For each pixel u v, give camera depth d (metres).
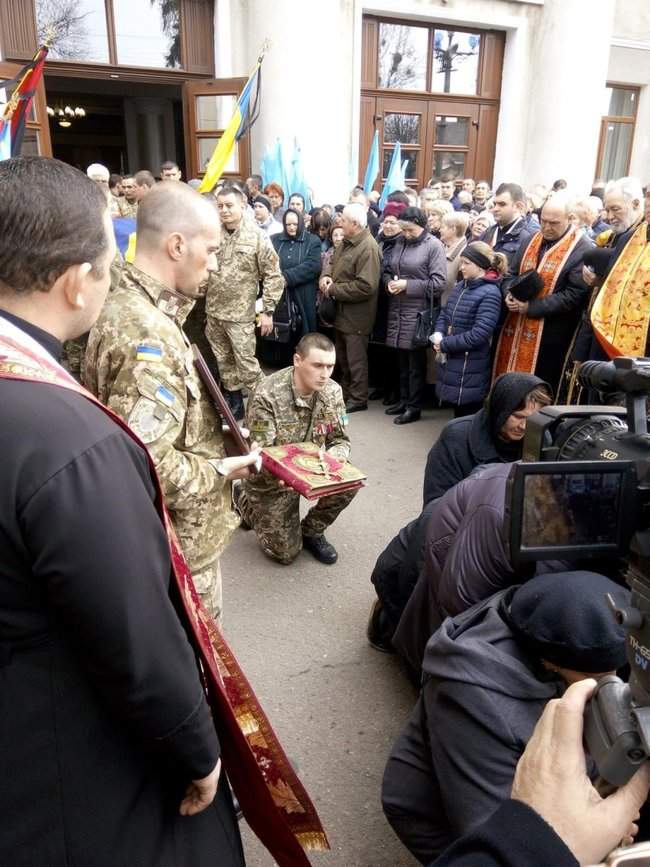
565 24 9.50
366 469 4.13
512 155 10.36
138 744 0.95
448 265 4.76
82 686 0.89
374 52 9.31
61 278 0.95
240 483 3.24
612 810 0.59
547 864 0.56
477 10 9.44
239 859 1.17
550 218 3.87
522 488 0.68
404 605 2.31
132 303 1.61
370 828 1.84
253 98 8.00
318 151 8.23
